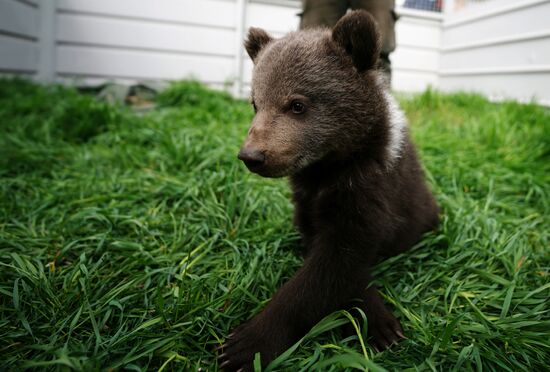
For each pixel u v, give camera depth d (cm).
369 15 46
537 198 81
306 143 47
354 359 36
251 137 45
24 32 158
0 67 148
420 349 43
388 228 51
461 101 156
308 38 50
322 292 46
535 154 98
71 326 42
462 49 187
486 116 126
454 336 44
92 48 172
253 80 51
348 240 48
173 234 63
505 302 47
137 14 171
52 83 167
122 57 175
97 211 67
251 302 50
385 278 55
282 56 48
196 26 178
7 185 77
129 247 58
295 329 45
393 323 47
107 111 116
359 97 48
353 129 48
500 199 81
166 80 179
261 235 63
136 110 147
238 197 73
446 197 77
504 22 162
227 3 178
